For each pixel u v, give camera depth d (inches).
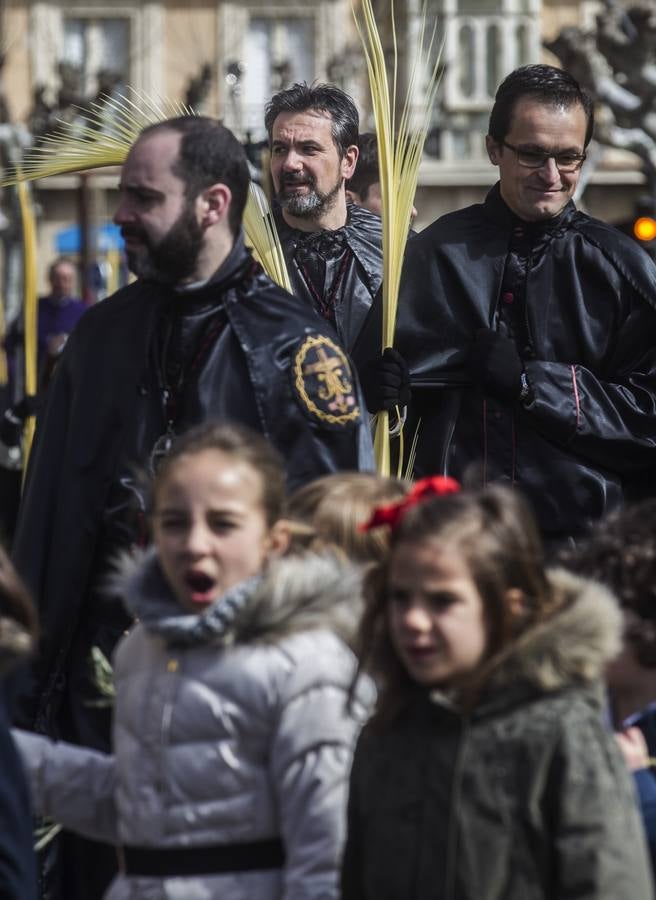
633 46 1528.1
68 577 402.9
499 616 281.7
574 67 1547.7
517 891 275.1
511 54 2534.5
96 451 402.9
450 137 2561.5
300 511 345.7
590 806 273.1
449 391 475.5
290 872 302.7
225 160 396.8
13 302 1521.9
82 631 405.7
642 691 311.1
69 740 407.5
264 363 397.7
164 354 402.3
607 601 284.5
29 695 401.7
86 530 402.3
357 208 561.6
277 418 395.5
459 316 473.7
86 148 499.2
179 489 315.9
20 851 278.1
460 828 277.7
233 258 402.0
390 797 285.7
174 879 310.5
